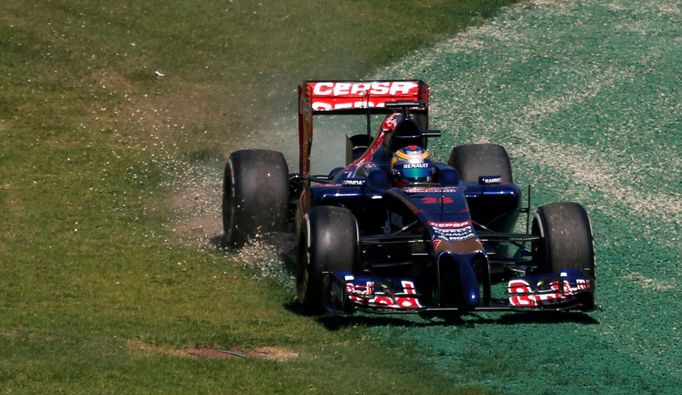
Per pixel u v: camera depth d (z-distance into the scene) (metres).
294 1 83.88
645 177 54.91
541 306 35.50
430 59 74.25
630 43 76.62
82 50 73.06
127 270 42.31
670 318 37.56
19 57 71.19
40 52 72.19
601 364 33.28
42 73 69.31
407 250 38.44
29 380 30.58
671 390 31.44
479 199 40.53
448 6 84.19
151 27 77.88
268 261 43.09
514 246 45.28
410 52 75.62
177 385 30.73
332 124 64.75
